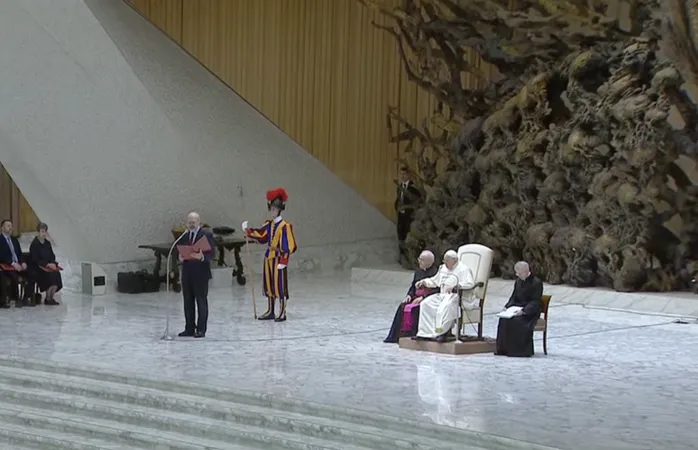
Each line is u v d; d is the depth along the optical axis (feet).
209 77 96.89
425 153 108.99
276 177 101.45
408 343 62.85
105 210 89.25
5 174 107.24
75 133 85.56
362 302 85.20
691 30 71.05
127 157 88.99
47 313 77.05
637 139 82.48
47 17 80.18
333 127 105.40
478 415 44.93
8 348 61.11
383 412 45.06
